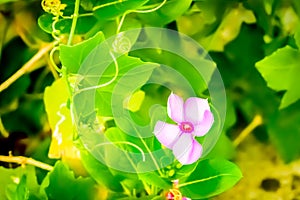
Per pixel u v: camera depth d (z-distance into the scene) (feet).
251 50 2.27
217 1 2.21
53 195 1.99
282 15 2.23
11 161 2.11
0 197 2.10
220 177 1.90
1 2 2.11
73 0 1.98
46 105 2.08
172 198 1.89
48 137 2.25
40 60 2.21
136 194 1.96
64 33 1.98
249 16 2.25
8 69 2.23
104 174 1.95
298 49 2.14
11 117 2.25
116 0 1.95
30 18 2.20
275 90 2.26
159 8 2.05
